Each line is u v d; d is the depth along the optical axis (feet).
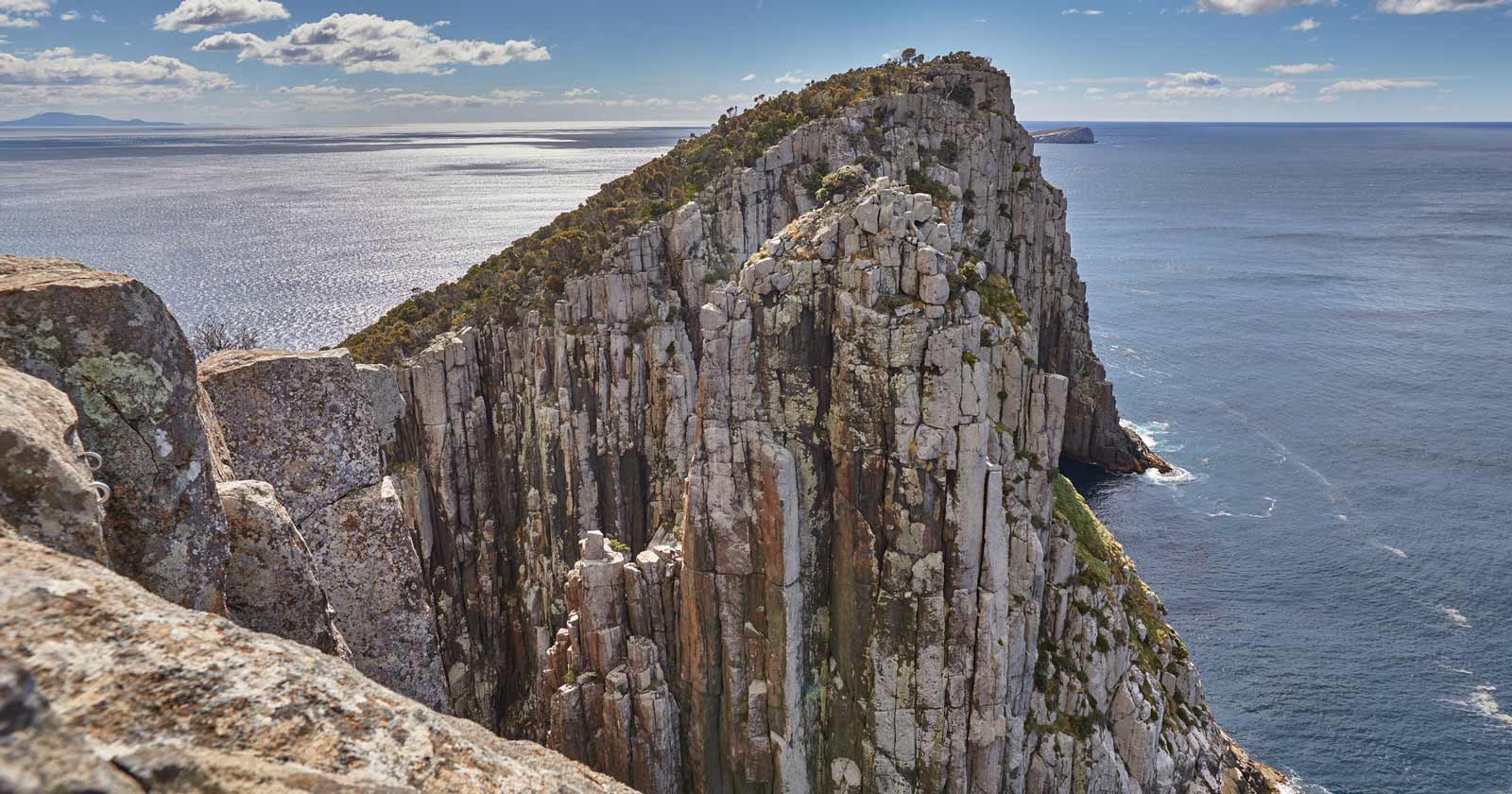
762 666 135.13
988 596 124.57
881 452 123.85
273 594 56.59
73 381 40.16
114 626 22.97
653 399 254.06
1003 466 131.34
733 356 130.11
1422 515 429.79
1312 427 549.54
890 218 122.62
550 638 249.55
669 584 142.00
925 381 120.16
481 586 265.13
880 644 127.95
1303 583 368.89
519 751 37.22
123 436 41.22
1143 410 578.66
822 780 139.23
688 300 263.49
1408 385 636.07
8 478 28.45
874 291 121.70
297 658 26.58
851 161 276.41
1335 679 308.60
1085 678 147.43
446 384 257.75
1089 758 144.36
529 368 262.06
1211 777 186.60
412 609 73.31
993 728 127.95
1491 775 267.59
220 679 23.68
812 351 129.08
